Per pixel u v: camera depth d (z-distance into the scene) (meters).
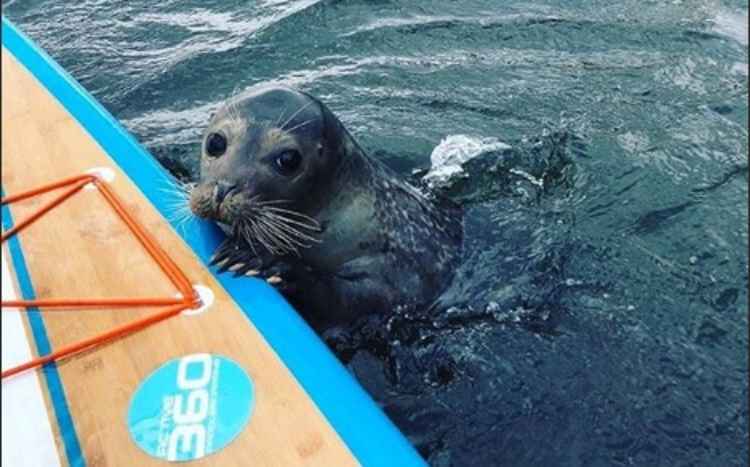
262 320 0.89
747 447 0.89
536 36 1.86
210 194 0.90
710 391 0.96
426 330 1.05
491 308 1.08
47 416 0.78
